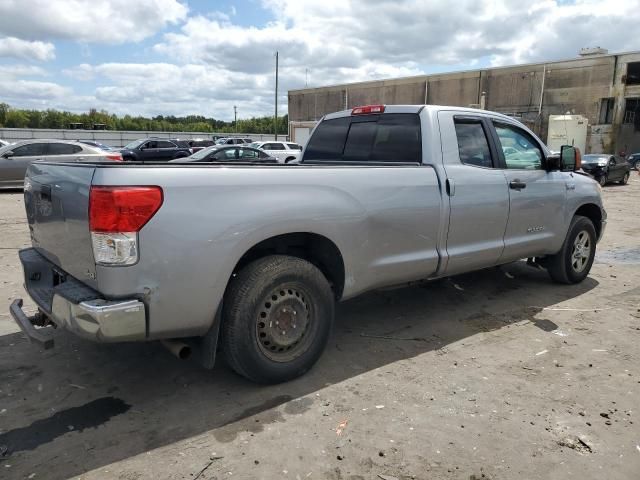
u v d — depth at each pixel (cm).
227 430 297
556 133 3678
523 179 500
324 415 314
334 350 412
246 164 331
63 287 296
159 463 267
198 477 256
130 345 415
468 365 385
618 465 268
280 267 330
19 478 255
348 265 369
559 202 545
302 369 355
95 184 270
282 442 286
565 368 380
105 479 254
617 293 572
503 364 387
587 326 468
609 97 3859
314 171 348
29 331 319
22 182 1564
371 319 484
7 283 584
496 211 470
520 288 586
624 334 448
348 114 506
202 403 327
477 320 482
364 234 373
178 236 285
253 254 347
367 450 279
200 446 282
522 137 523
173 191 283
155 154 2505
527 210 505
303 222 335
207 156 1769
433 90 4900
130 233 271
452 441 287
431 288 581
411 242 407
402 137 452
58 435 292
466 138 460
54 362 385
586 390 347
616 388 350
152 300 282
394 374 370
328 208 347
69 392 341
